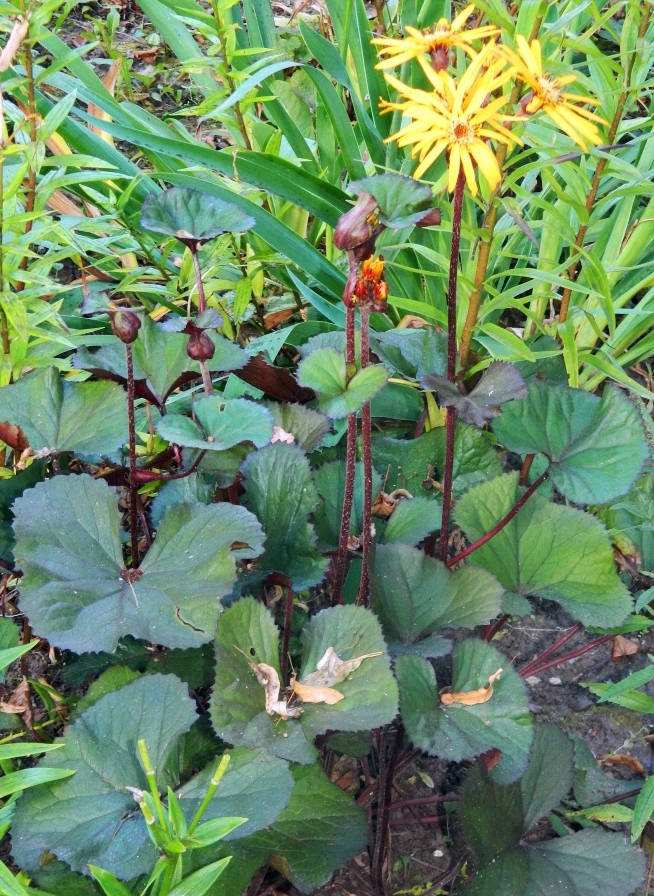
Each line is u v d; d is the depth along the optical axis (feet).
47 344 4.32
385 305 2.89
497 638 4.45
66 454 3.95
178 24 5.58
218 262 4.87
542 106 2.88
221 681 3.07
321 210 4.70
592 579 3.71
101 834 2.92
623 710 4.21
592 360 4.67
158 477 3.31
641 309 5.08
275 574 3.39
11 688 4.02
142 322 3.66
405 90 2.81
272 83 5.53
